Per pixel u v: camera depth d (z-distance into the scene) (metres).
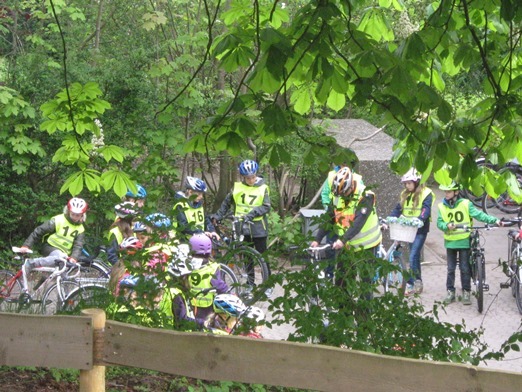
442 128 5.97
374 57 5.39
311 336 6.40
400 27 11.62
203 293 6.92
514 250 12.38
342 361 4.33
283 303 6.55
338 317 6.43
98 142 12.27
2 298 8.02
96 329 4.66
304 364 4.38
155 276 6.70
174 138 14.69
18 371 6.50
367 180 15.66
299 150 14.23
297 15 5.63
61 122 7.11
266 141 6.26
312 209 16.06
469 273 12.72
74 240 11.12
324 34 5.48
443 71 6.60
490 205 18.56
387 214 15.73
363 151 16.05
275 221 14.79
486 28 6.45
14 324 4.75
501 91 6.39
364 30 6.54
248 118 6.02
